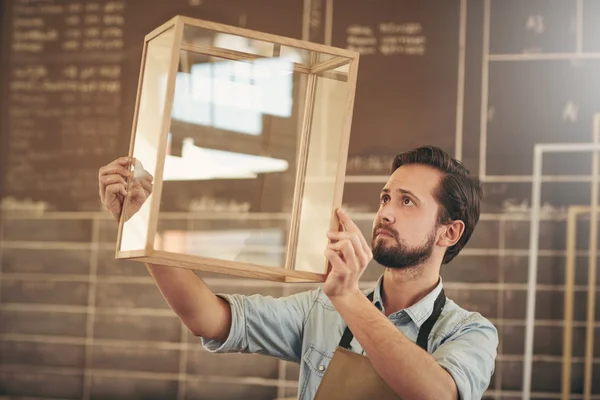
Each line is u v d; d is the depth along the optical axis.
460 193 1.81
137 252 1.39
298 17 3.41
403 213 1.78
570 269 3.15
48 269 3.54
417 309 1.77
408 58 3.32
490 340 1.73
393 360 1.47
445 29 3.30
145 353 3.43
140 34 3.56
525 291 3.17
